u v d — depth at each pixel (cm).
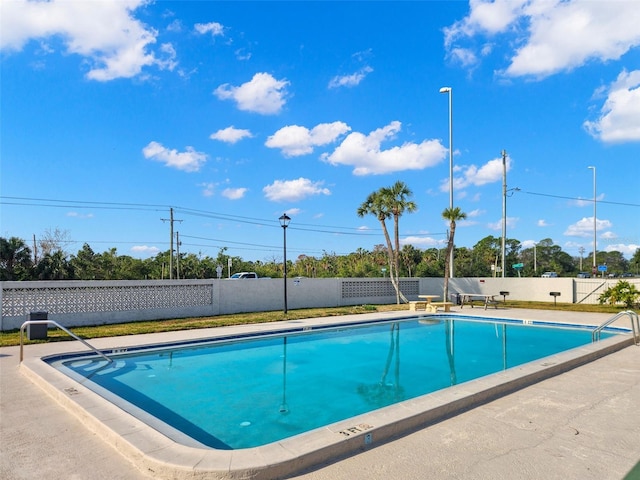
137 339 1151
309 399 712
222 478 343
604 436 454
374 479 355
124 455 406
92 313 1492
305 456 376
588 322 1546
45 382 638
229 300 1920
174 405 675
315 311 1983
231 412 642
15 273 3438
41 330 1134
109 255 5209
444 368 952
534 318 1688
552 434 460
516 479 356
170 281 1720
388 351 1150
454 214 2483
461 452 411
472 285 2881
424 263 5131
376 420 459
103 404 525
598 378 719
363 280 2544
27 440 446
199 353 1091
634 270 7162
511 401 584
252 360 1027
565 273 7700
